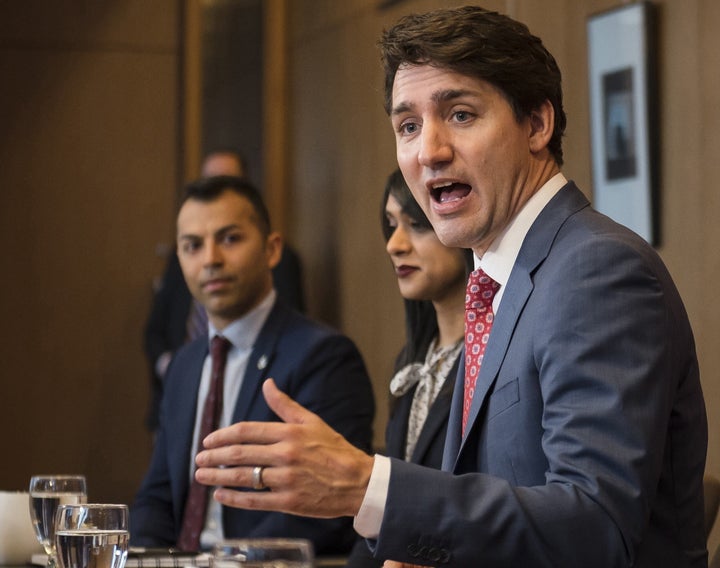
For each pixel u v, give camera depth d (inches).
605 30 169.5
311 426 65.2
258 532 129.7
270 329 142.1
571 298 69.1
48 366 279.3
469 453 74.8
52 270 280.4
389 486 65.0
